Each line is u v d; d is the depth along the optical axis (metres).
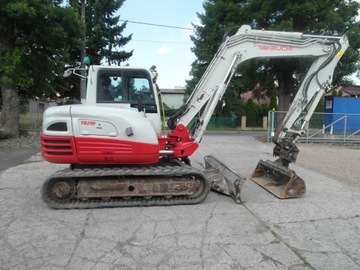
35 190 6.44
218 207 5.48
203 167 8.84
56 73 17.00
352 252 3.90
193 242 4.10
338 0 17.45
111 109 5.46
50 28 14.33
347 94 40.50
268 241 4.16
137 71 6.29
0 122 15.45
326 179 7.77
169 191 5.53
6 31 14.06
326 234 4.41
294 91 19.67
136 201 5.52
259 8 17.42
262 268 3.49
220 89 6.60
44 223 4.69
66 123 5.26
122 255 3.75
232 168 8.98
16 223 4.68
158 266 3.51
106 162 5.43
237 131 26.27
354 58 17.38
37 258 3.66
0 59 13.81
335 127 16.62
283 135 6.93
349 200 6.00
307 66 16.73
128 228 4.52
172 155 6.23
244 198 6.02
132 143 5.38
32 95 17.61
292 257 3.74
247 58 6.68
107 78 6.23
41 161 9.64
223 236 4.29
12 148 12.49
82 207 5.31
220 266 3.52
